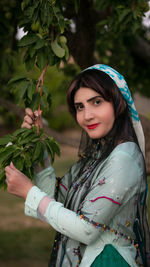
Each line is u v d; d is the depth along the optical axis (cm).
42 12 159
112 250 154
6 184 165
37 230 647
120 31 254
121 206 153
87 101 162
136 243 163
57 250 169
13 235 619
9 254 539
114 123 166
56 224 151
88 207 151
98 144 175
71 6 223
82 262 156
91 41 245
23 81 165
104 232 155
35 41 159
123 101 163
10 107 378
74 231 149
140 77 446
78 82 165
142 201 163
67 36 220
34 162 172
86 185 163
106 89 159
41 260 523
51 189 182
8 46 375
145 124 310
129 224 158
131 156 156
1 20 345
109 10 302
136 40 405
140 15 241
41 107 171
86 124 165
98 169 162
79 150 188
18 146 159
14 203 822
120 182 150
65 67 445
